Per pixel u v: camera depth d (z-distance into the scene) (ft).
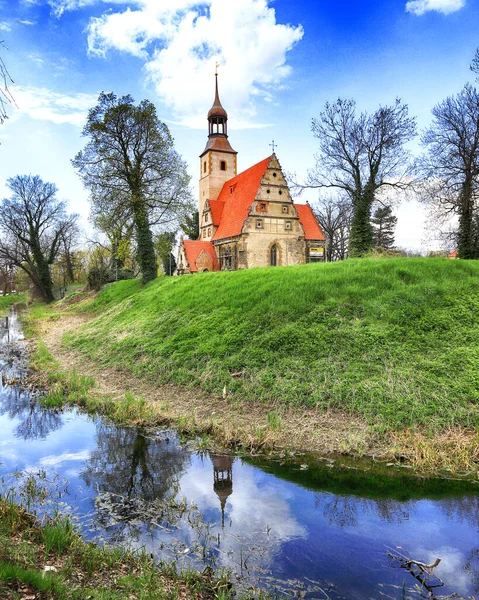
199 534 23.49
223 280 81.56
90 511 25.98
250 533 23.58
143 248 124.36
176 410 45.34
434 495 28.12
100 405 47.24
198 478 30.71
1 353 83.20
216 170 161.07
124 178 127.24
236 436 37.45
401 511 26.07
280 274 74.13
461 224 119.14
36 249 192.65
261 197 127.03
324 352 50.21
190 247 141.90
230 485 29.58
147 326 74.69
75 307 140.26
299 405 42.91
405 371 45.24
